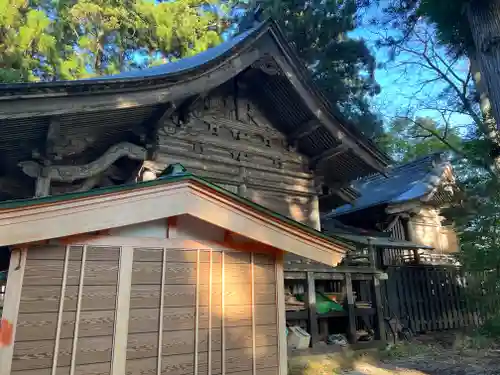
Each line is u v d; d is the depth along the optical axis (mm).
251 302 3283
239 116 7781
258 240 3156
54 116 4750
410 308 10430
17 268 2494
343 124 7559
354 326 7859
